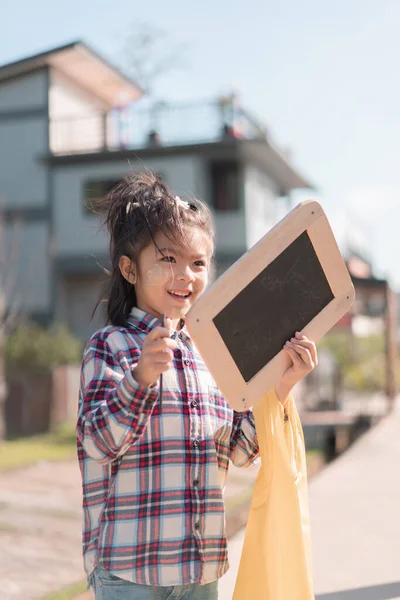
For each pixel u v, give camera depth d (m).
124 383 1.65
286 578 1.92
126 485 1.75
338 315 1.93
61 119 22.20
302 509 2.02
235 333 1.77
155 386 1.68
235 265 1.74
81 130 23.62
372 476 7.02
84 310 22.17
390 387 16.42
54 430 15.27
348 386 22.31
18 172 22.38
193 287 1.90
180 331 1.95
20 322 18.75
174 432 1.79
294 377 1.90
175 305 1.87
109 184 2.13
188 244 1.87
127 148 21.47
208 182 21.25
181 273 1.86
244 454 2.03
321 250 1.85
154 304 1.89
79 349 17.09
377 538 4.75
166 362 1.63
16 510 7.70
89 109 24.38
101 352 1.84
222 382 1.79
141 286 1.92
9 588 5.02
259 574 1.94
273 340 1.84
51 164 22.11
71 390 16.42
